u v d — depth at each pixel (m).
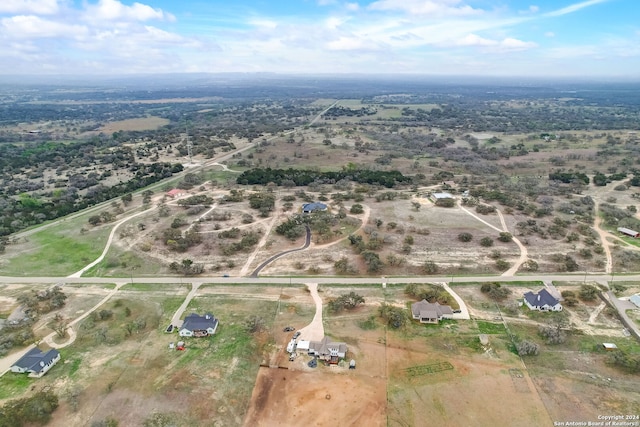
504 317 74.44
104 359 63.91
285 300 80.62
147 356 64.38
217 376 59.91
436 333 69.94
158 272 93.31
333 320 73.88
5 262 99.19
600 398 55.59
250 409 54.44
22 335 68.75
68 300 82.06
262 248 103.88
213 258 99.12
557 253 98.31
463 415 53.25
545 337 68.00
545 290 78.50
